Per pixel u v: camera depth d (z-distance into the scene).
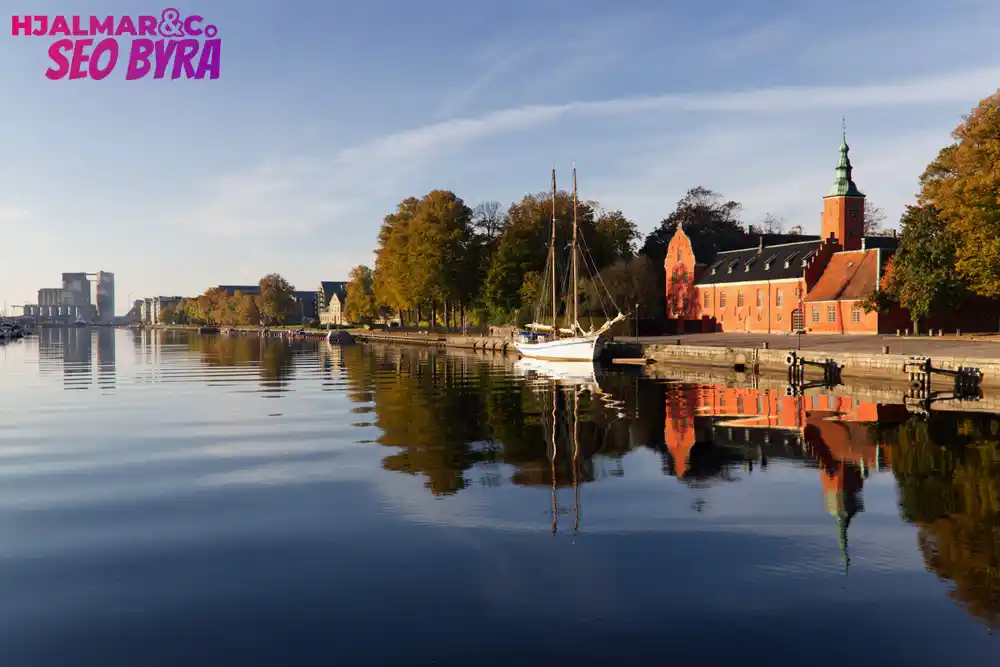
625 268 98.00
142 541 14.78
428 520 16.05
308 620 10.99
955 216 58.00
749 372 56.03
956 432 26.67
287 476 20.48
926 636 10.32
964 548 13.88
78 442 26.36
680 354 64.06
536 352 73.06
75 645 10.29
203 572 12.99
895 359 43.62
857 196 80.94
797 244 84.88
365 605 11.49
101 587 12.35
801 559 13.36
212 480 20.06
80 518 16.48
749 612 11.12
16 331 183.50
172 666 9.69
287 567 13.18
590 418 31.61
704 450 23.91
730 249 111.88
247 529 15.50
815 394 40.47
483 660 9.76
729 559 13.38
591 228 103.56
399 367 65.00
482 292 105.62
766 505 17.02
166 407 36.62
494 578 12.54
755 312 85.75
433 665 9.65
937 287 60.66
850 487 18.66
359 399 39.56
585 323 88.38
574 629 10.61
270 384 49.06
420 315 131.50
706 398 39.03
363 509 16.97
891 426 28.30
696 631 10.52
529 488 18.88
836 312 74.19
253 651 10.06
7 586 12.42
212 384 49.47
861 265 74.31
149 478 20.39
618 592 11.90
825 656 9.80
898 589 11.94
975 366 39.53
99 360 80.69
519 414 33.03
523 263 100.00
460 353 89.75
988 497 17.50
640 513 16.44
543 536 14.84
